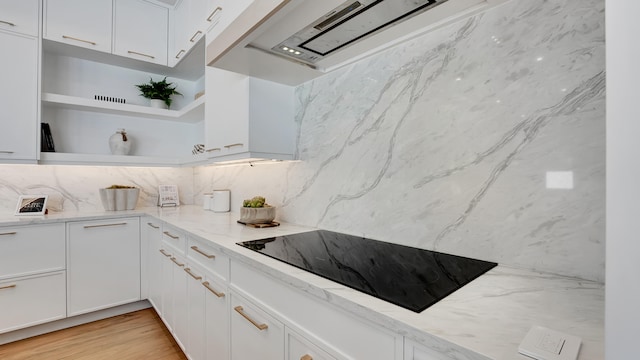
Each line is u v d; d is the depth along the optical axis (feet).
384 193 4.18
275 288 3.13
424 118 3.72
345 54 4.38
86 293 6.96
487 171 3.18
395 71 4.04
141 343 6.25
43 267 6.42
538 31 2.84
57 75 7.76
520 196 2.95
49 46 7.26
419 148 3.77
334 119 4.94
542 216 2.82
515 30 2.98
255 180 7.02
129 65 8.65
